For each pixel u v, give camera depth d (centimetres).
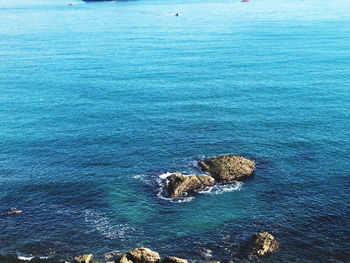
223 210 4844
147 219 4697
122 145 6644
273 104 8375
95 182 5525
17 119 7794
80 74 11150
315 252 4100
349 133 6862
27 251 4166
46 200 5122
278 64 11712
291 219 4644
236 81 10081
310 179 5497
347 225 4509
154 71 11294
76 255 4097
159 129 7256
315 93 8956
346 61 11706
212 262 3869
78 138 6919
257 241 4175
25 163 6059
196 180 5312
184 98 8894
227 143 6650
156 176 5650
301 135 6862
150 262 3900
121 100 8850
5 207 4969
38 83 10288
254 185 5372
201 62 12269
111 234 4444
